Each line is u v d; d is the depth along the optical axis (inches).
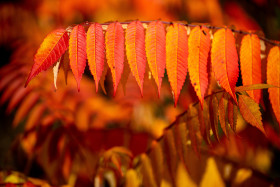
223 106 24.5
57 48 23.2
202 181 29.3
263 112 33.8
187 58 24.0
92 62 23.4
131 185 28.5
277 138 33.9
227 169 29.7
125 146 33.4
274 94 25.6
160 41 23.9
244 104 23.9
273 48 25.7
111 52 23.6
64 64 23.9
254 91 25.3
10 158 33.7
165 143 27.3
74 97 38.2
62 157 32.6
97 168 30.3
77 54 23.3
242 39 25.5
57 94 35.1
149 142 33.8
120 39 23.7
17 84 34.4
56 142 32.9
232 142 33.3
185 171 29.5
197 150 25.8
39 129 33.1
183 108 39.8
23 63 36.5
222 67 24.2
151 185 27.8
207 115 25.4
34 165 33.3
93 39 23.5
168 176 29.2
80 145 32.9
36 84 34.1
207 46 24.4
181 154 26.7
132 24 24.0
